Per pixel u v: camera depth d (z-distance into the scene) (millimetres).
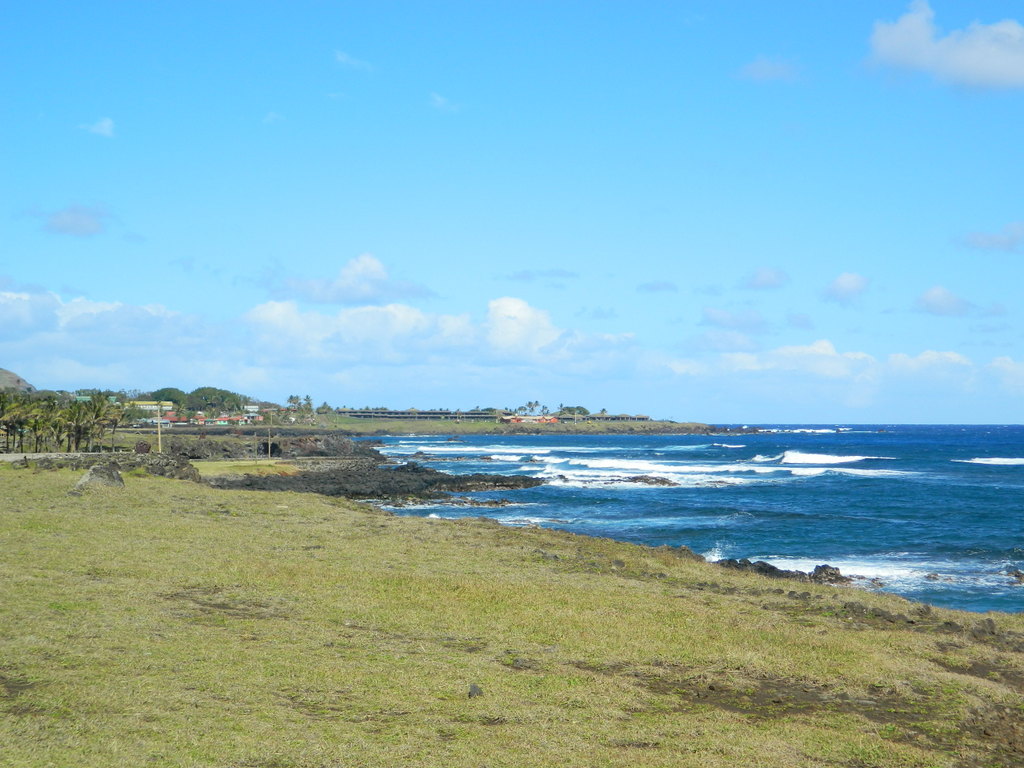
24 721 11297
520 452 179625
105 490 39969
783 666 16688
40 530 28469
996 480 94125
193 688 13438
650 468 121438
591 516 62062
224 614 18641
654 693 15016
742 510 64125
